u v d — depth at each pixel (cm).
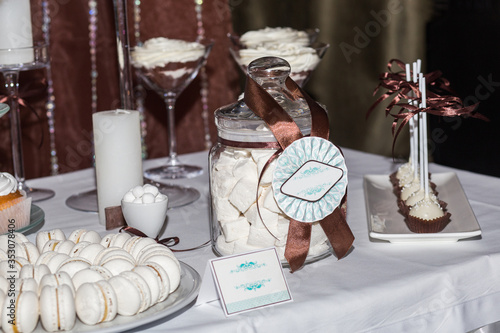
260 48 119
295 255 73
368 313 68
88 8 178
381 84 95
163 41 132
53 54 176
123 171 96
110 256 64
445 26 142
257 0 200
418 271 73
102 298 58
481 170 137
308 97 75
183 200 107
